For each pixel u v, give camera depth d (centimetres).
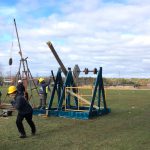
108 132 1499
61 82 2161
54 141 1319
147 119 1897
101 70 2123
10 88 1448
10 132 1501
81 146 1232
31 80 2653
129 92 5288
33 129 1448
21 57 2492
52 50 2162
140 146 1230
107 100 3375
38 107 2381
